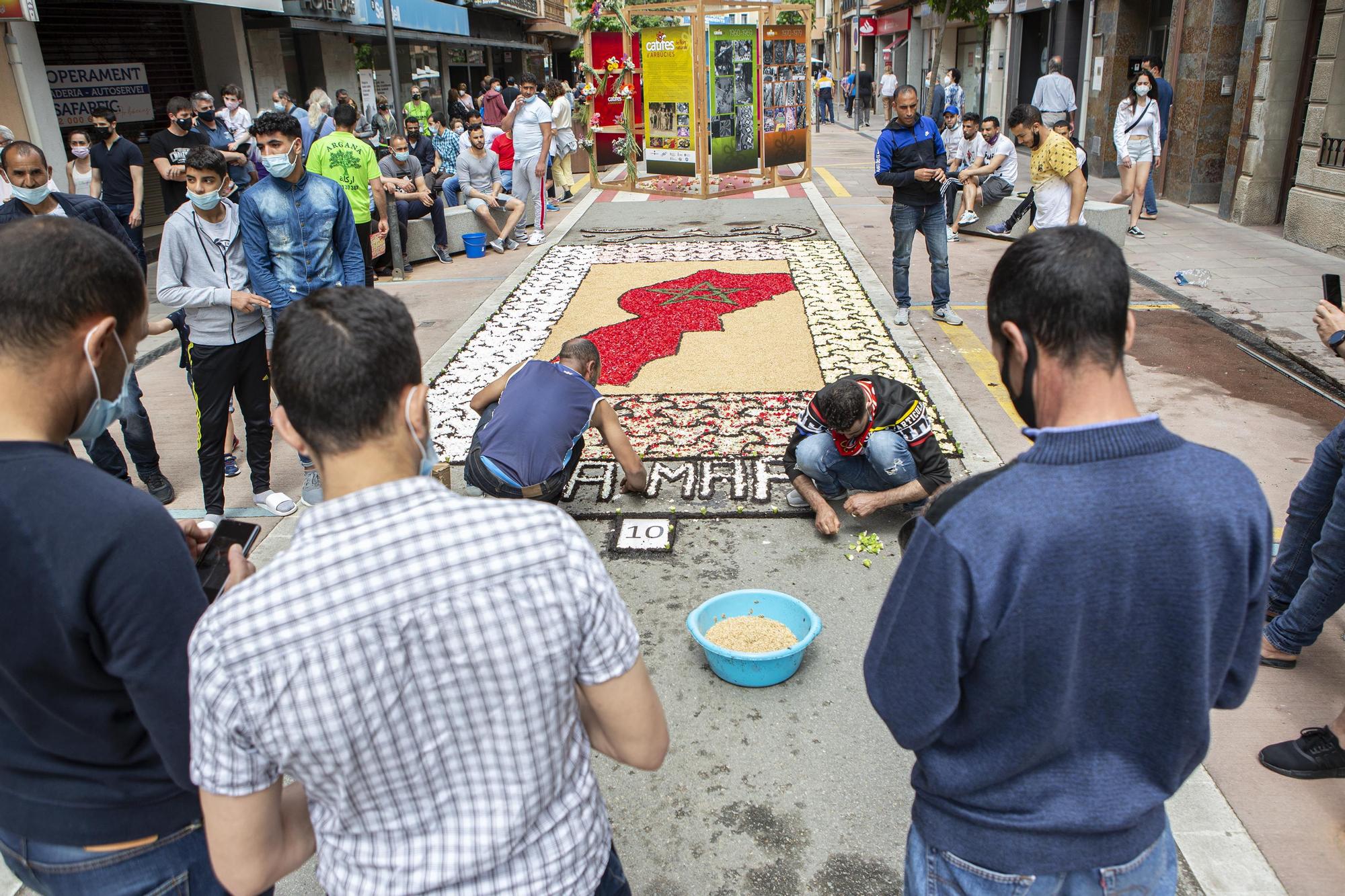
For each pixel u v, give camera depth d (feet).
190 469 17.85
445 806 4.30
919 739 4.77
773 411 19.22
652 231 39.63
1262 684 10.93
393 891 4.30
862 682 11.29
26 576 4.38
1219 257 31.60
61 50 38.29
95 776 4.92
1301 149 33.32
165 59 44.06
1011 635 4.39
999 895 4.97
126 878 5.16
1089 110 52.01
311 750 3.99
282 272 15.12
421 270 34.35
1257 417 18.47
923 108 88.12
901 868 8.74
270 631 3.92
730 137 47.70
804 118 51.47
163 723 4.67
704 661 11.76
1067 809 4.78
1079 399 4.57
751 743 10.36
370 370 4.15
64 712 4.68
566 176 48.73
